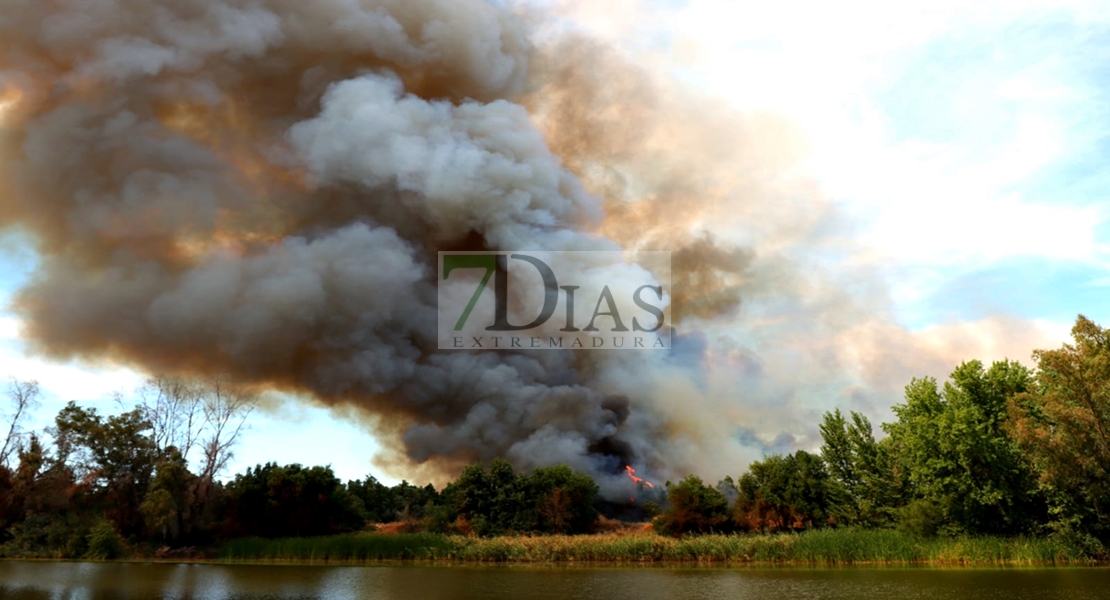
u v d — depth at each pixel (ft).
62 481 132.57
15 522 132.57
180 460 132.57
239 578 80.53
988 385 98.48
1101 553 86.33
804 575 76.74
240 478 137.90
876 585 65.21
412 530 139.23
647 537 108.58
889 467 113.70
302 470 137.80
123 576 84.12
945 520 95.91
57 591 68.49
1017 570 77.71
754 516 119.24
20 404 138.31
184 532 130.31
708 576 77.56
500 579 76.95
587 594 62.28
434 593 64.28
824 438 120.78
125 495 133.90
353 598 61.26
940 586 63.31
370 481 170.91
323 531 133.28
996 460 91.56
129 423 138.10
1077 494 87.20
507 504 130.21
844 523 114.11
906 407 110.52
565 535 120.47
